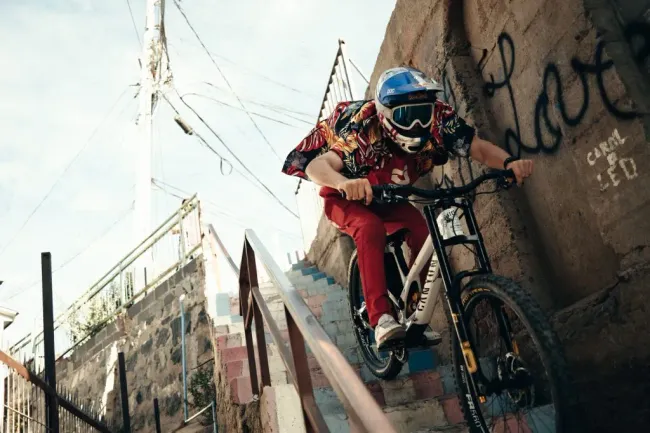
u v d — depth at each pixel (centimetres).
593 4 261
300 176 291
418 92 246
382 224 275
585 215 284
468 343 222
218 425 686
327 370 137
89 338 1149
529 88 312
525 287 318
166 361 930
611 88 250
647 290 229
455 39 371
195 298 920
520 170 238
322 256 707
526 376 215
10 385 414
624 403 242
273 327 269
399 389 336
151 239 1111
